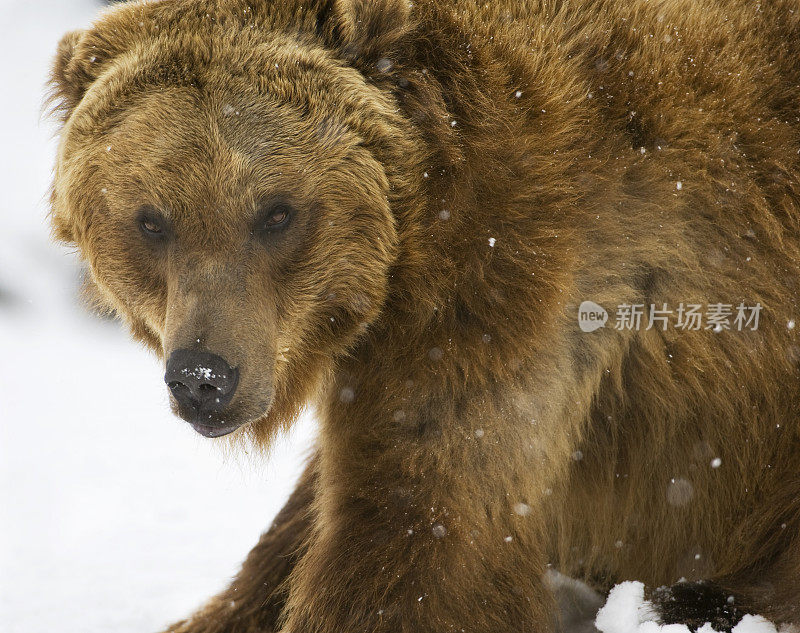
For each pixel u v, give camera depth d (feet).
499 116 29.19
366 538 30.48
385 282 29.81
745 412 33.37
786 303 32.45
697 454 34.01
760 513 33.99
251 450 33.45
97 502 56.34
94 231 30.27
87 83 31.58
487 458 29.76
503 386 29.55
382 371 30.58
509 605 30.45
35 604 40.98
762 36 33.19
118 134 28.63
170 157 27.94
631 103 31.04
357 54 30.19
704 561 35.81
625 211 30.99
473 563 29.89
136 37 30.60
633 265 31.50
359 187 29.07
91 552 47.98
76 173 30.04
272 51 29.25
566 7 31.89
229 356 27.94
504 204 29.12
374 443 30.81
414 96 29.78
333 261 29.45
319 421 34.30
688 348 32.37
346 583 30.45
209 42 29.25
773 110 32.63
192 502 56.34
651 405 33.22
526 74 29.89
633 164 30.89
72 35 33.55
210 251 28.45
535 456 30.30
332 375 31.91
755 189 31.89
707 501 34.78
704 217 31.86
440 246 29.37
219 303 28.22
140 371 95.91
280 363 30.07
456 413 29.76
